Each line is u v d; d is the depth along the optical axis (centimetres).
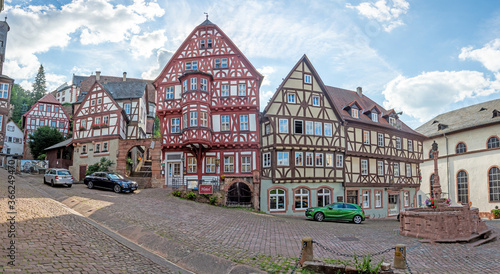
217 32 2958
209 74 2784
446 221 1411
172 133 2850
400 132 3466
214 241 1190
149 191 2617
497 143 3541
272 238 1332
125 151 3188
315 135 2788
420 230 1483
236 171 2752
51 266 738
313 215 2256
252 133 2784
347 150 2930
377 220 2758
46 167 3984
